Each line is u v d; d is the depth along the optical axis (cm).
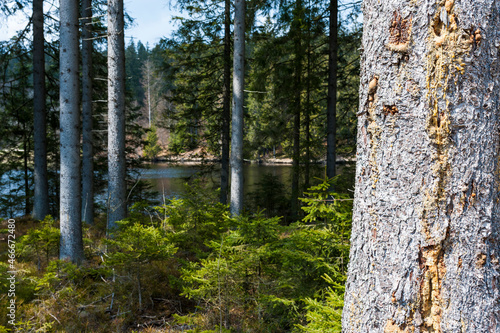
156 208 679
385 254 156
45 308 455
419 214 147
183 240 596
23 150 1473
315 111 1175
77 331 417
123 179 733
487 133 142
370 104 164
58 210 1370
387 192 155
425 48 145
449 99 142
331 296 274
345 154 1341
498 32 144
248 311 425
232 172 847
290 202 1341
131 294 487
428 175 145
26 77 1275
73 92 606
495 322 141
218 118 1353
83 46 979
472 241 141
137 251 483
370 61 163
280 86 1155
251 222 427
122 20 717
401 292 150
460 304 141
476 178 141
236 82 849
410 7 147
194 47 1234
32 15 1030
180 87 1323
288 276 372
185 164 2789
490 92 143
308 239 358
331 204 352
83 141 992
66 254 602
